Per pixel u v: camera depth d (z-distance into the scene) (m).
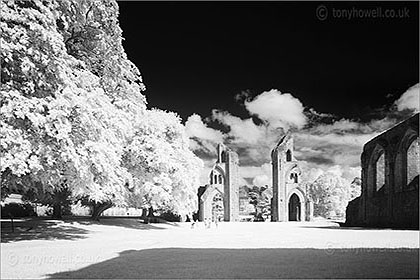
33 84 18.23
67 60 20.36
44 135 18.25
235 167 89.31
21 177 20.39
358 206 58.62
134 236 27.06
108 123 22.50
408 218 42.25
